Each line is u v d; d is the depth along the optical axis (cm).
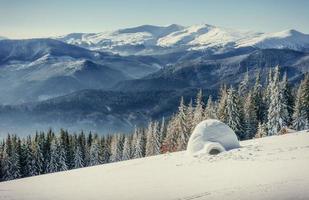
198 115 8194
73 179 3859
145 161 4703
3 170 10019
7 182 4222
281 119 7831
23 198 3009
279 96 7869
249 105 8656
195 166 3719
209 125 4597
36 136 10975
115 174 3906
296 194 2106
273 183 2430
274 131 7850
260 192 2244
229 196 2256
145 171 3853
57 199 2862
